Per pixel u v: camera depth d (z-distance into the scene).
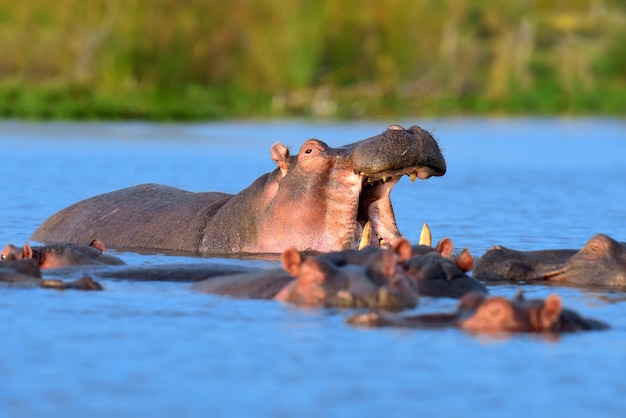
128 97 190.50
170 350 29.86
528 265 43.88
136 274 41.44
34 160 105.62
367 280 35.22
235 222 53.00
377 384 26.75
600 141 144.25
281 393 25.97
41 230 59.09
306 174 51.06
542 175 101.38
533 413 24.66
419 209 74.44
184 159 109.06
